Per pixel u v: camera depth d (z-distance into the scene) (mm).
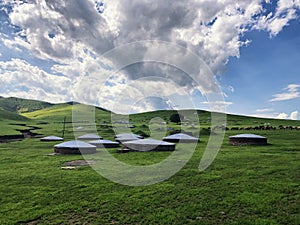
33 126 98375
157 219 12414
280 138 47750
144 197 15281
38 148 42156
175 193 15844
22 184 18406
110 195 15711
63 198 15359
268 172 20438
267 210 12984
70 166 25141
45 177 20344
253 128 69500
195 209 13406
